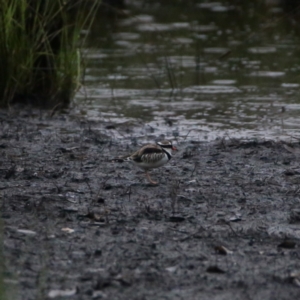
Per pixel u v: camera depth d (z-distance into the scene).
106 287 8.98
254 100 24.12
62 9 22.48
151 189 13.75
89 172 14.99
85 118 21.30
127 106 23.28
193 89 25.95
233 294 8.88
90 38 34.41
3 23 21.52
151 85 26.64
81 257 9.98
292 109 22.75
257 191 13.65
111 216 11.91
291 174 15.03
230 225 11.63
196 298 8.73
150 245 10.55
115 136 19.05
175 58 31.28
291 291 9.01
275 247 10.65
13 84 22.14
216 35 36.50
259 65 29.83
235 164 15.92
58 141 18.14
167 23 40.19
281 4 42.59
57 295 8.68
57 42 23.09
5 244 10.33
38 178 14.30
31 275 9.27
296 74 28.11
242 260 10.07
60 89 22.88
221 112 22.44
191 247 10.54
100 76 27.97
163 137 19.02
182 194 13.36
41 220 11.54
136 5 46.69
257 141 18.38
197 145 17.97
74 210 12.10
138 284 9.11
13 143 17.75
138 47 33.84
